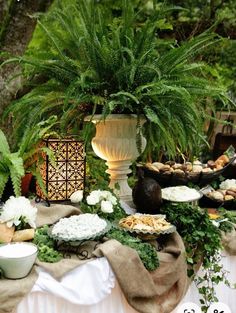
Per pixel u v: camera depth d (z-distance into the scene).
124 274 1.35
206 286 1.64
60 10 1.89
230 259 1.69
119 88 1.74
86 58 1.77
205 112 2.08
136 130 1.81
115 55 1.73
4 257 1.24
